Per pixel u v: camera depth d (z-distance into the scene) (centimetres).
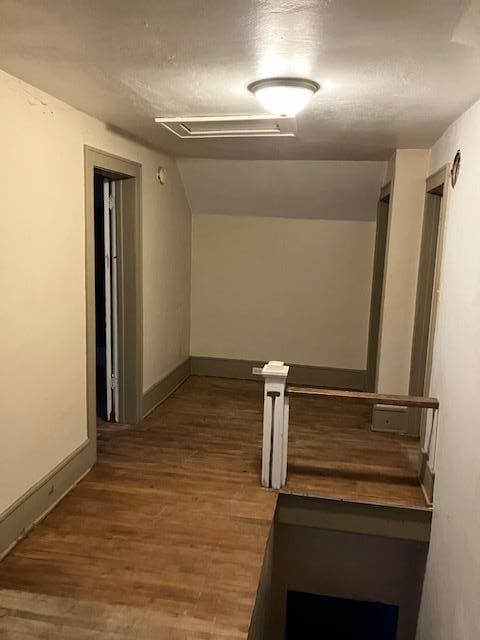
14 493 263
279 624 447
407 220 388
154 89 252
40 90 261
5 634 207
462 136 278
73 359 314
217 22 169
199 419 436
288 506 321
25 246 258
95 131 321
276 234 524
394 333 401
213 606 225
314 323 532
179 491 318
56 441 300
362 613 440
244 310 543
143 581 239
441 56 193
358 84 232
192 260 542
